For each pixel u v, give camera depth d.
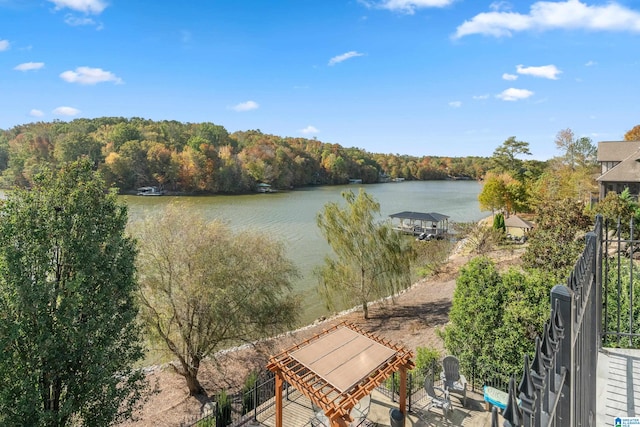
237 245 18.58
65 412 9.92
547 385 2.05
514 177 72.94
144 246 16.88
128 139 104.06
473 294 13.44
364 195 25.58
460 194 106.06
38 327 10.37
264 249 19.31
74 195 11.47
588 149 65.00
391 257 25.36
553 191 53.06
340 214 25.34
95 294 11.34
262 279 18.66
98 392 11.02
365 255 25.12
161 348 17.53
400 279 26.28
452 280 31.78
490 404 11.05
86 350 10.86
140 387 12.28
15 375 10.08
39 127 120.50
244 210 66.69
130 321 12.20
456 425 10.51
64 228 11.19
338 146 161.88
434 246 38.91
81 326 10.76
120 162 88.31
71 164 12.07
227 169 98.00
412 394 12.20
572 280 2.89
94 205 12.12
